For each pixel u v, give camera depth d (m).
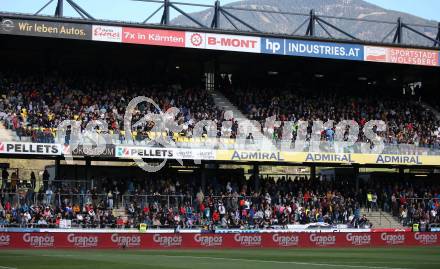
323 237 44.44
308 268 22.02
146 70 57.94
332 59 55.72
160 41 48.94
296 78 62.03
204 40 49.97
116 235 39.44
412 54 54.94
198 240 41.19
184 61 57.75
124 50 53.66
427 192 56.00
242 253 33.50
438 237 48.06
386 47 54.25
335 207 51.25
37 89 50.31
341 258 29.38
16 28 45.38
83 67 56.72
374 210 53.38
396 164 53.62
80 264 23.08
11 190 44.00
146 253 32.62
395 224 52.47
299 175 57.97
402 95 63.16
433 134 57.62
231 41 50.56
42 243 38.16
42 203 44.16
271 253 33.78
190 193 49.62
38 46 52.38
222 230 46.75
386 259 28.97
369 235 45.97
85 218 44.09
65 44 51.78
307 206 50.78
